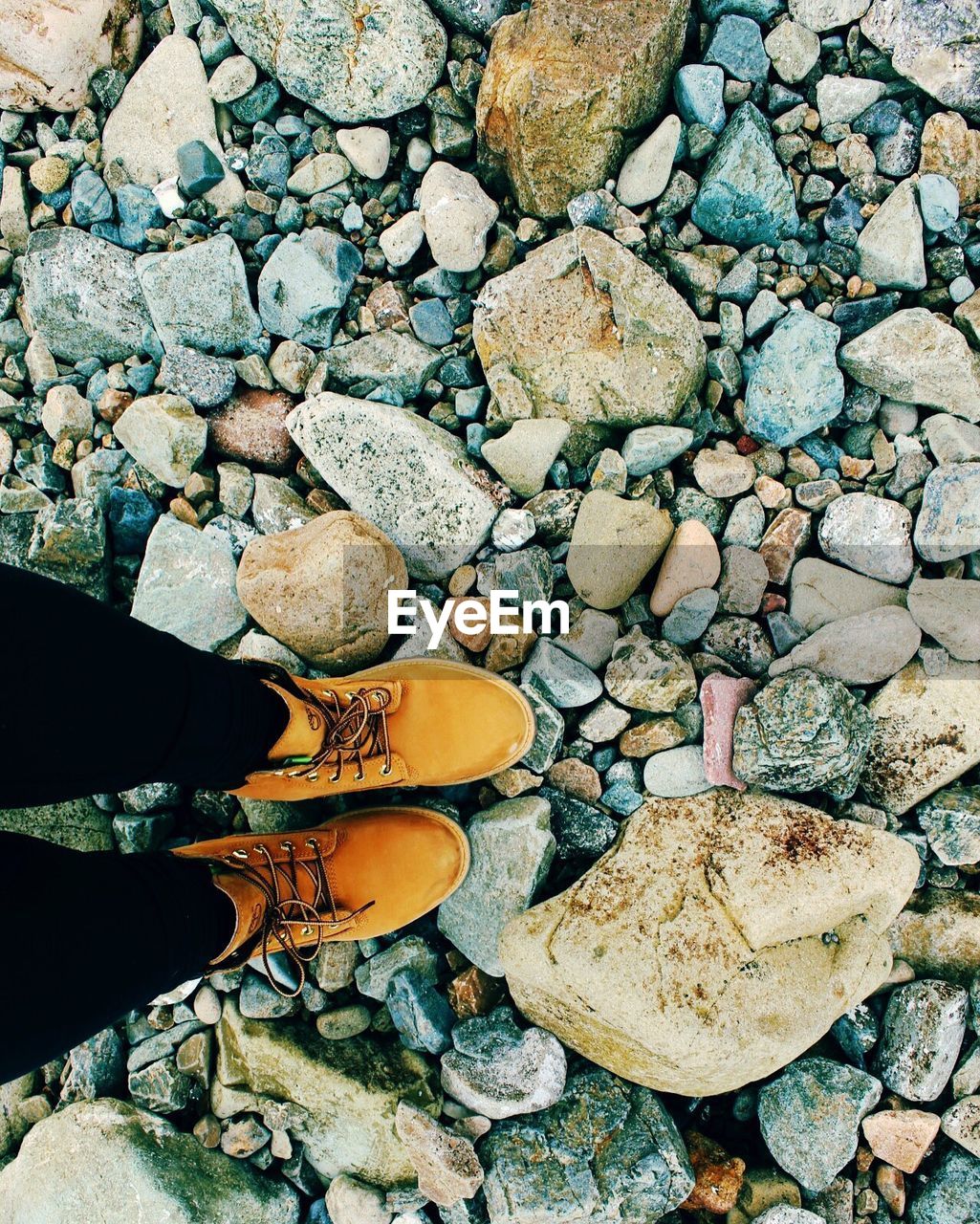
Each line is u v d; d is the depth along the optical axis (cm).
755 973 161
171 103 190
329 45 177
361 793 186
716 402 182
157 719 114
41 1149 172
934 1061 167
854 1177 172
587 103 167
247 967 178
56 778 109
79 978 110
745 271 179
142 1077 176
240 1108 175
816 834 166
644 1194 166
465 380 186
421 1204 171
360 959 180
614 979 160
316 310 183
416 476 175
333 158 187
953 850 172
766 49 175
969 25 167
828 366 173
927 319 171
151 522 185
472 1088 169
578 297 176
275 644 179
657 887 167
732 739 170
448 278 186
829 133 179
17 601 102
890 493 178
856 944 167
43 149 194
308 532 174
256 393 188
